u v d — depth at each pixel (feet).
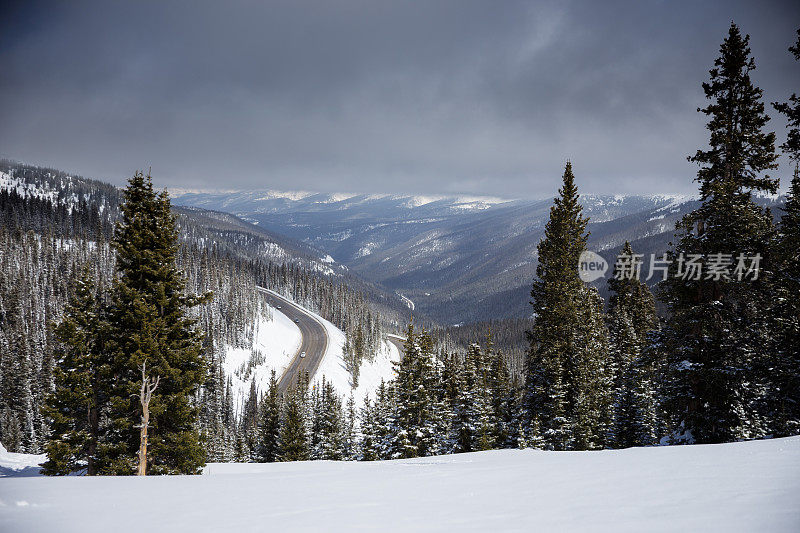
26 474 86.02
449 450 122.62
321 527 15.03
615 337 147.95
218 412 313.94
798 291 63.67
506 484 21.33
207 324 435.94
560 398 102.73
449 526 14.49
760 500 14.29
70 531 15.30
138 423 69.72
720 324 64.59
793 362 66.64
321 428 188.44
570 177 111.24
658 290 72.59
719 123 67.97
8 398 228.84
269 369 465.47
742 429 63.72
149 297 68.90
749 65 67.92
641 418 117.50
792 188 68.49
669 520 13.26
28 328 325.83
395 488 22.00
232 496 20.94
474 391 122.42
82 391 72.38
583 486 19.34
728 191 65.21
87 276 77.92
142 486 24.30
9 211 576.20
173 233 73.97
